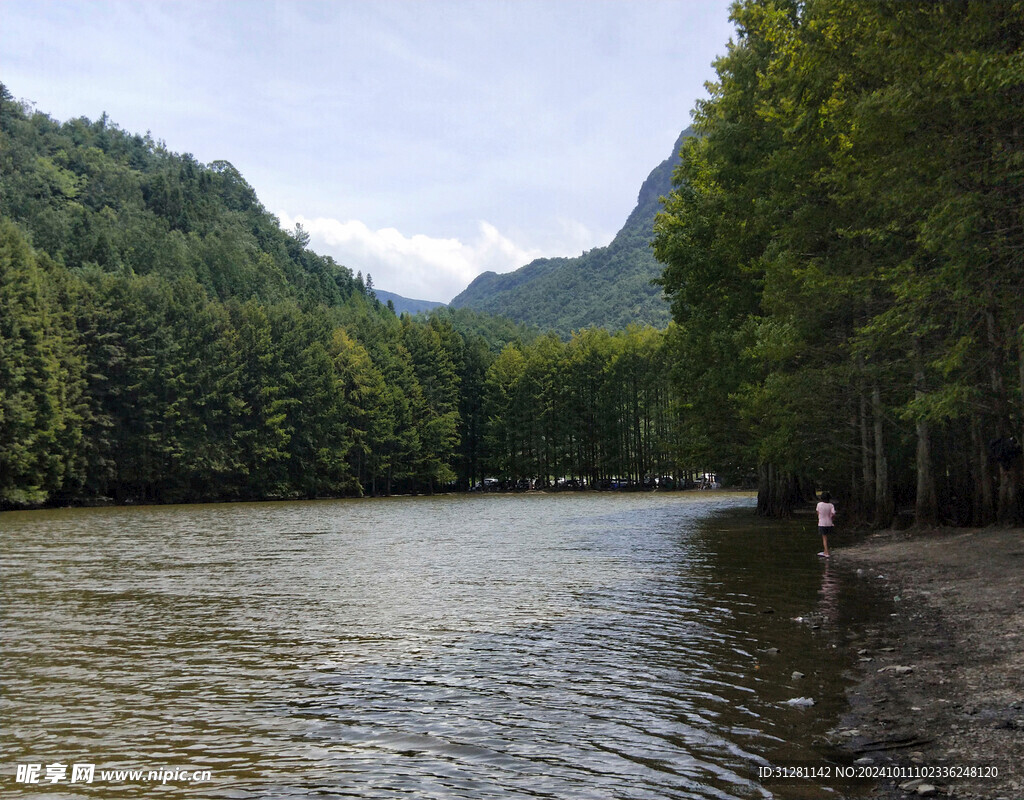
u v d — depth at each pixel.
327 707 10.14
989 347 22.47
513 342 142.62
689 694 10.30
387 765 8.09
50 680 11.65
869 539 29.45
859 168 20.31
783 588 19.12
